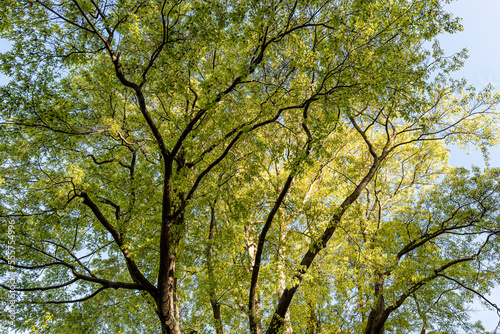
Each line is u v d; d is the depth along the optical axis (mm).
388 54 8094
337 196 14062
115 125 7859
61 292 10602
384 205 14875
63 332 9805
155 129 7922
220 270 10719
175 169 9484
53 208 8781
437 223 12250
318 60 8719
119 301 11078
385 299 11570
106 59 8664
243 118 9766
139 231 9438
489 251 11281
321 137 7809
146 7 7492
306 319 12680
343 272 10539
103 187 10352
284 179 12633
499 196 11367
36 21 7445
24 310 8266
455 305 12422
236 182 9500
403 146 14367
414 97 8492
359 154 14969
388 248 12648
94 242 10883
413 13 7895
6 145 8586
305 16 8539
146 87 9594
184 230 9438
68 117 8797
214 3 7129
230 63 9211
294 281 9117
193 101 10719
